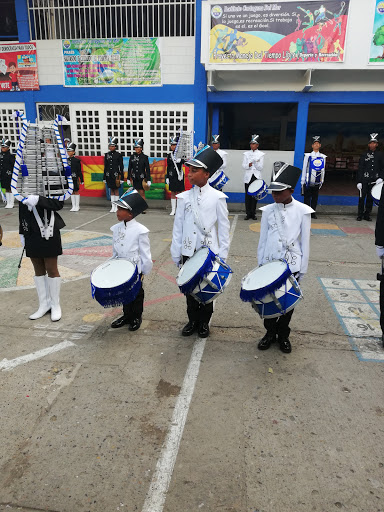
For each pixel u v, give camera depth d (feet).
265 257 12.49
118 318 14.60
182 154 34.01
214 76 35.60
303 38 31.83
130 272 12.76
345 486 7.83
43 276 14.84
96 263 21.35
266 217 12.48
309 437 9.12
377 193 25.63
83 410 9.97
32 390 10.73
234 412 9.95
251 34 32.32
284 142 60.34
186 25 35.63
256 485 7.85
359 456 8.57
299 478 8.00
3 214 35.35
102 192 40.45
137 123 38.50
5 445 8.84
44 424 9.47
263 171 38.52
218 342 13.43
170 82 37.01
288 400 10.41
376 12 30.63
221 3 32.01
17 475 8.07
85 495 7.64
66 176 13.98
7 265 20.92
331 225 31.58
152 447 8.81
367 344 13.32
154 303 16.56
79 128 39.60
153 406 10.15
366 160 32.04
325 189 49.55
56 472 8.14
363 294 17.49
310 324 14.71
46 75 38.65
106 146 39.60
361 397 10.57
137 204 13.35
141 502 7.50
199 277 11.46
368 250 24.41
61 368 11.76
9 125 40.63
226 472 8.15
